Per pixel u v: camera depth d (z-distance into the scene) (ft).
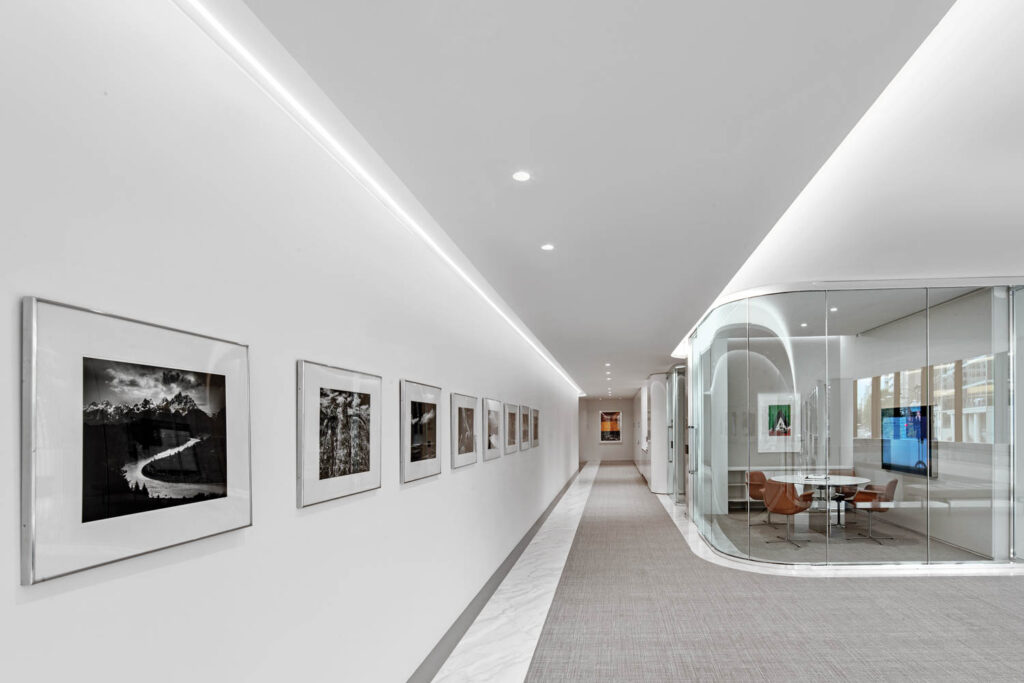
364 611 11.39
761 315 26.84
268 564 8.31
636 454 90.02
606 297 22.15
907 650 16.48
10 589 4.75
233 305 7.68
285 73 8.26
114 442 5.68
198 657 6.86
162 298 6.46
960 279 25.55
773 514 26.30
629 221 13.89
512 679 15.03
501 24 6.97
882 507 25.53
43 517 4.96
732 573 24.99
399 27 7.01
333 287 10.45
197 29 7.15
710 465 30.30
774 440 26.45
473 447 19.72
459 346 18.54
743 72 8.00
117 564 5.78
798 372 26.35
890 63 7.77
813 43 7.38
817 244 21.50
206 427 6.93
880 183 16.63
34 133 5.06
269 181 8.59
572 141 9.96
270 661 8.30
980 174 15.94
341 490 10.38
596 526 36.63
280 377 8.73
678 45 7.40
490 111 8.98
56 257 5.23
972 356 25.55
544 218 13.67
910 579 23.75
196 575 6.86
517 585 23.58
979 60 11.26
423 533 14.82
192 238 6.95
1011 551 24.95
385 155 10.44
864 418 25.86
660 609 20.36
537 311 24.81
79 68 5.52
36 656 4.95
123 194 5.98
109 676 5.65
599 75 8.04
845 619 19.03
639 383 65.21
